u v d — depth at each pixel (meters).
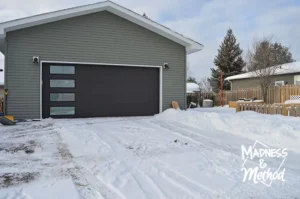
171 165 4.12
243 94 19.58
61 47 9.70
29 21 8.80
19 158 4.43
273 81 19.97
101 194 3.02
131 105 10.92
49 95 9.68
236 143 5.69
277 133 6.04
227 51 33.12
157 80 11.39
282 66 20.17
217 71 33.56
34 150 4.95
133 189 3.17
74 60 9.89
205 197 2.97
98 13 10.23
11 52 9.05
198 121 8.25
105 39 10.36
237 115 8.59
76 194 3.00
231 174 3.75
